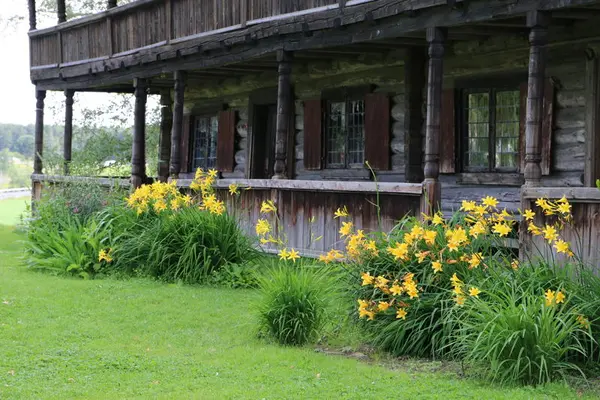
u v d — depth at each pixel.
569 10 9.03
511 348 6.22
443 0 9.39
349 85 14.30
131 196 12.11
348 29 11.06
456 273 7.26
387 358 7.17
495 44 11.62
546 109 11.02
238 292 10.31
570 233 7.90
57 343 7.68
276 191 12.23
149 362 6.96
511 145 11.71
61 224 12.77
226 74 16.45
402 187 10.09
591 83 10.50
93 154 20.33
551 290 6.85
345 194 11.12
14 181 54.31
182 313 9.04
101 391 6.16
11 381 6.40
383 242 7.98
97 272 11.66
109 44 16.47
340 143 14.68
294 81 15.61
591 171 10.55
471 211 8.09
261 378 6.48
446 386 6.18
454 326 6.95
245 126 17.30
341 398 5.93
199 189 12.64
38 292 10.22
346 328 7.71
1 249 15.30
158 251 11.16
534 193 8.17
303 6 11.74
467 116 12.20
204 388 6.23
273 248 12.25
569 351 6.54
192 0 14.16
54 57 18.36
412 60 12.72
